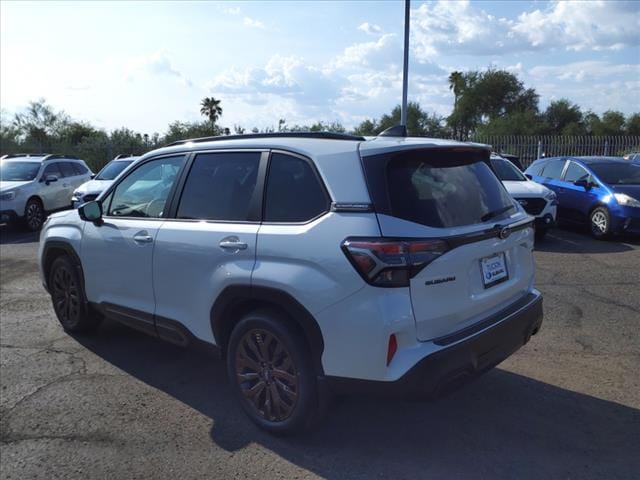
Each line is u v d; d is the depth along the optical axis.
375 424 3.65
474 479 3.04
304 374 3.27
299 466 3.19
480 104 56.00
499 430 3.56
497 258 3.48
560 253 9.34
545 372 4.46
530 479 3.04
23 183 13.48
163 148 4.45
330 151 3.28
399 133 3.86
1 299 6.86
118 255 4.45
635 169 11.11
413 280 2.90
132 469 3.18
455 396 4.05
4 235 12.91
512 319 3.45
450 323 3.09
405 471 3.12
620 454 3.27
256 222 3.51
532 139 23.58
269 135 3.76
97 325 5.37
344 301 2.98
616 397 4.01
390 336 2.88
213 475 3.12
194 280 3.80
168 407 3.94
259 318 3.43
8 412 3.87
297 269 3.18
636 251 9.46
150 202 4.35
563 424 3.63
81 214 4.59
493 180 3.75
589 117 58.88
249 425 3.67
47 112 44.88
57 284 5.45
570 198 11.41
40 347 5.13
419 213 3.04
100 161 28.09
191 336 3.94
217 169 3.91
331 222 3.10
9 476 3.12
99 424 3.70
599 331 5.41
